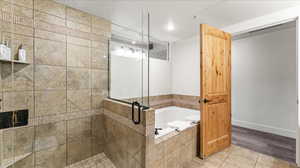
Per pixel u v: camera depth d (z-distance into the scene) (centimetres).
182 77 341
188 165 184
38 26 159
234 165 183
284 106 282
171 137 166
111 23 227
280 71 287
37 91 159
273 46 295
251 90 326
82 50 195
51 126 170
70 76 184
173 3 180
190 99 325
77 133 192
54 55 171
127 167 161
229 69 232
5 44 136
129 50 199
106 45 221
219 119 218
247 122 332
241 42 341
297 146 180
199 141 213
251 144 243
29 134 154
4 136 137
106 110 209
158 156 148
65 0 169
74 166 184
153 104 306
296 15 181
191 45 321
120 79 204
